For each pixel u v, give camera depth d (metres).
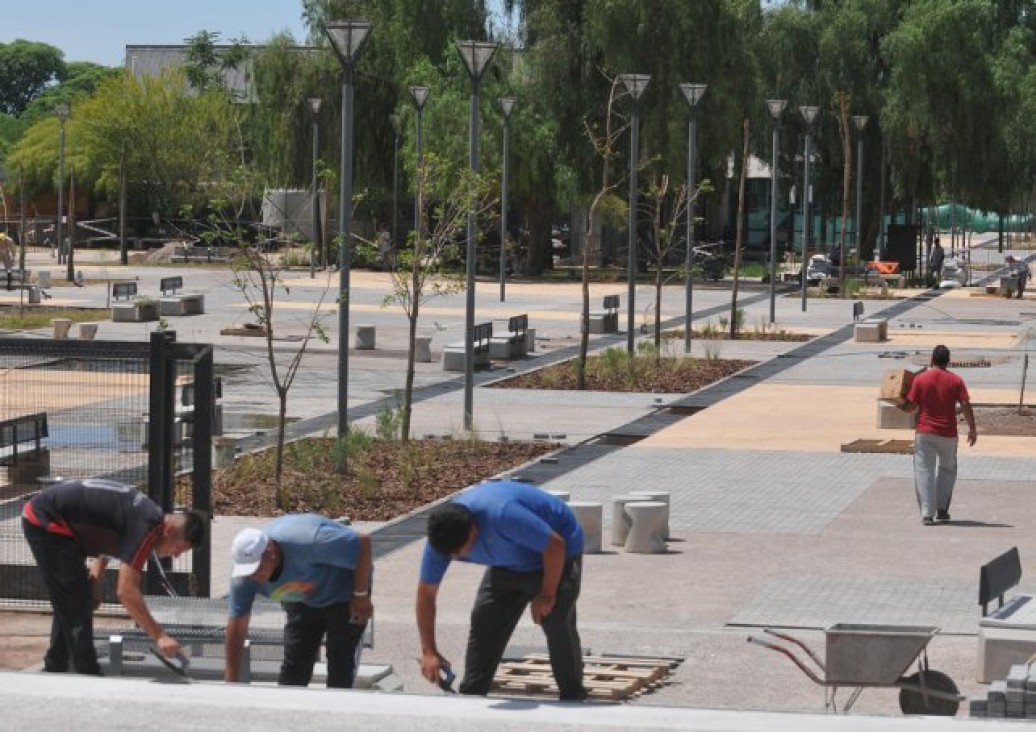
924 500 21.02
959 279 83.19
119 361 15.73
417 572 18.08
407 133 80.88
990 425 30.73
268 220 86.81
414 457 25.62
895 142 83.56
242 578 10.60
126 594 10.84
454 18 82.19
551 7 79.31
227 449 24.05
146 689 10.11
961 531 20.58
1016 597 14.60
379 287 72.62
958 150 82.31
